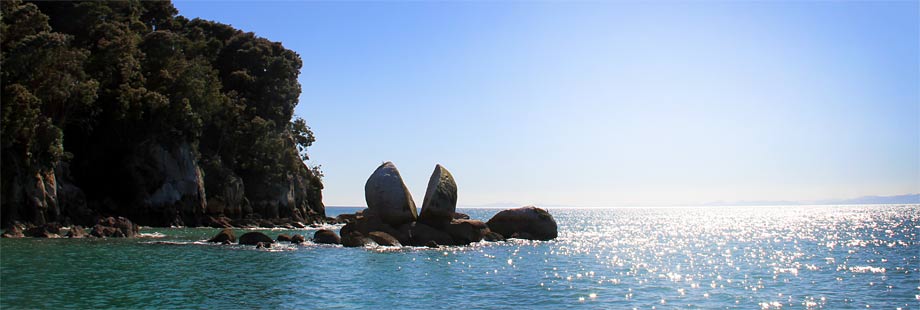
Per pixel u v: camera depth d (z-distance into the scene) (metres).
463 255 39.69
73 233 47.91
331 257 36.84
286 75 103.81
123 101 67.31
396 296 23.45
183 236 54.31
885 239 62.56
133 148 73.25
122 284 25.00
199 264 32.25
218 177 86.00
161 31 78.62
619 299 23.11
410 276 28.91
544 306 21.62
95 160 72.81
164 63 77.62
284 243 47.75
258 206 94.00
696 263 36.47
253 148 93.62
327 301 22.28
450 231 49.00
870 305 22.17
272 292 23.97
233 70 101.19
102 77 68.75
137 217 72.75
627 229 96.12
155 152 74.00
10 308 19.88
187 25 103.38
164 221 73.75
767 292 24.88
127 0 80.00
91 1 72.38
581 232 82.69
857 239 62.97
